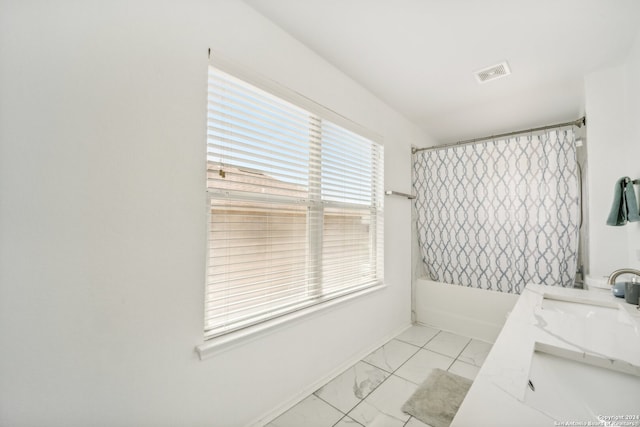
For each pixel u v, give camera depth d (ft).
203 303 4.05
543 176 7.84
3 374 2.64
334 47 5.80
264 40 4.93
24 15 2.74
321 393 5.75
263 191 4.99
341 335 6.60
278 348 5.11
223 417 4.27
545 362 3.18
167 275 3.68
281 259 5.33
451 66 6.45
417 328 9.47
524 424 1.91
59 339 2.91
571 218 7.47
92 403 3.11
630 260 6.09
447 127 10.51
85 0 3.08
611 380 2.88
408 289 9.63
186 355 3.86
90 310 3.09
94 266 3.12
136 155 3.42
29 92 2.75
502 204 8.44
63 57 2.94
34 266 2.78
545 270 7.77
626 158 6.16
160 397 3.61
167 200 3.68
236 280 4.55
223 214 4.43
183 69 3.86
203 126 4.07
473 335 8.79
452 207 9.32
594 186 6.53
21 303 2.71
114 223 3.26
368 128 7.61
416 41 5.60
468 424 1.89
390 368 6.77
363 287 7.41
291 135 5.46
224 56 4.33
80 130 3.03
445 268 9.48
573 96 7.81
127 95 3.36
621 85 6.24
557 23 5.01
